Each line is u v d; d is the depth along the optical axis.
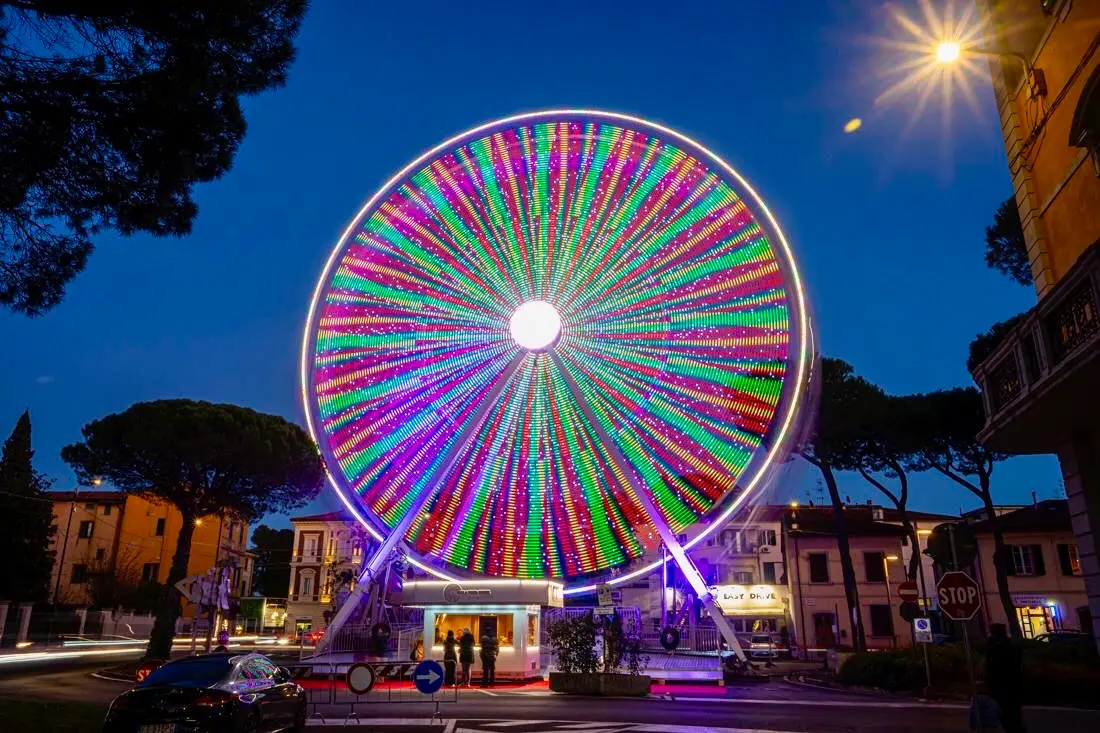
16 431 56.75
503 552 26.45
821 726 14.09
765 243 25.50
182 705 10.27
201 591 25.00
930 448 35.25
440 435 26.69
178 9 11.06
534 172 27.44
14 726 11.41
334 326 26.53
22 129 11.59
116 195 12.67
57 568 63.03
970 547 15.77
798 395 24.31
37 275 12.96
